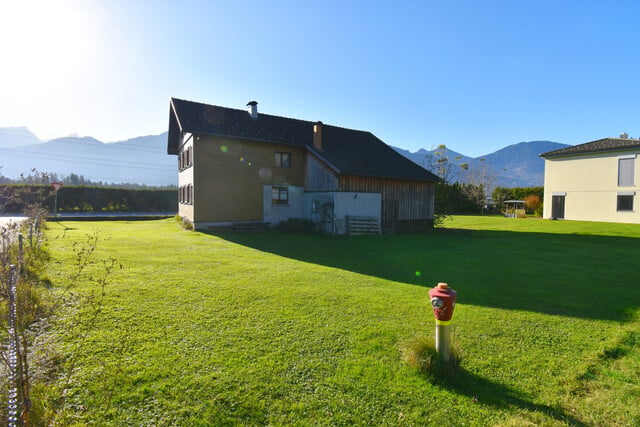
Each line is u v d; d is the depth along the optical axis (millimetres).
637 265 10250
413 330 4906
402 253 12133
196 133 17312
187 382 3420
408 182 20500
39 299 4961
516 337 4801
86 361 3721
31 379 3062
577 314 5781
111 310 5211
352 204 18266
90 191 33312
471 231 20812
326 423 2924
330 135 22781
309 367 3799
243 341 4371
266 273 8164
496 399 3342
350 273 8531
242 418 2955
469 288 7352
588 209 28984
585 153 29031
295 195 20703
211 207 17953
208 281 7195
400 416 3045
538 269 9523
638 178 25891
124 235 14422
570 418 3117
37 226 12242
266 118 21422
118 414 2932
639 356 4332
